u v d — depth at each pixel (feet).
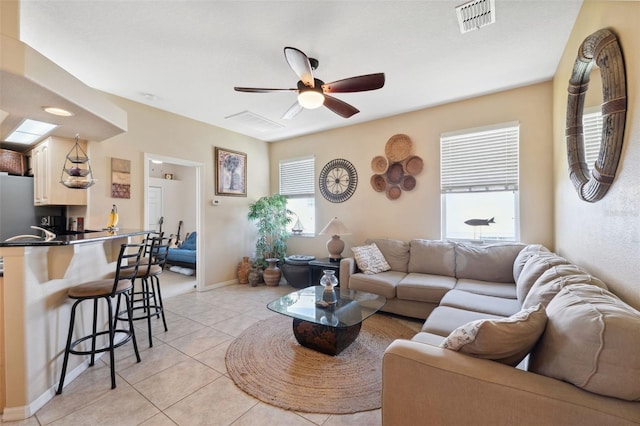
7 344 5.75
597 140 6.08
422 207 13.33
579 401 3.00
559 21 7.25
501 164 11.54
